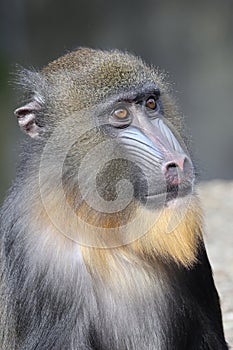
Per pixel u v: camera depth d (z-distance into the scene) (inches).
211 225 832.3
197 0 1765.5
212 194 967.0
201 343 458.0
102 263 431.8
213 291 470.9
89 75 442.6
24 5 1786.4
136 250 429.7
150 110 438.9
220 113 1704.0
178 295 448.5
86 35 1786.4
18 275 439.5
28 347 434.3
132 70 444.5
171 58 1758.1
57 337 430.6
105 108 431.8
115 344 439.2
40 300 434.3
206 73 1738.4
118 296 436.5
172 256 427.5
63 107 438.9
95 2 1792.6
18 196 443.2
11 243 443.8
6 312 448.5
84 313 434.6
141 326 440.5
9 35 1758.1
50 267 433.4
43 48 1776.6
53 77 450.0
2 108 1551.4
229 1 1759.4
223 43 1752.0
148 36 1769.2
